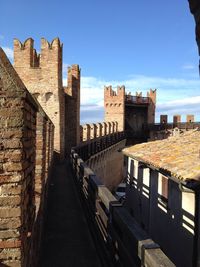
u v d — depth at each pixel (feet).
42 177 24.00
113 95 204.03
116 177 164.04
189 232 36.86
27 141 13.80
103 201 25.16
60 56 91.86
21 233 12.41
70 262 25.22
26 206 13.96
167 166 40.60
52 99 89.25
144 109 222.89
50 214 37.91
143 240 15.24
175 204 41.22
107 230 23.48
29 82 89.51
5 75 12.08
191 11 9.72
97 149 112.06
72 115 106.52
